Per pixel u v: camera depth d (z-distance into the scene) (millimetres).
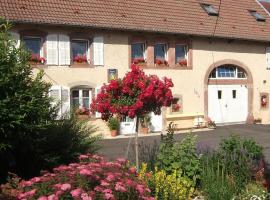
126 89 8812
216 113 27781
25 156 8539
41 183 5801
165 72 25188
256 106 29422
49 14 21547
